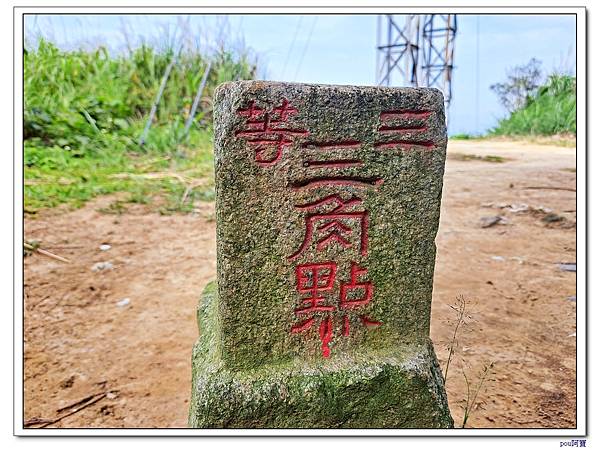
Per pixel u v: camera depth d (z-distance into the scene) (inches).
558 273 25.4
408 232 12.4
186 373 18.1
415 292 12.8
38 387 17.1
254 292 12.0
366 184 12.0
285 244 11.9
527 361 18.2
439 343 19.4
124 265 25.7
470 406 15.9
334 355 12.6
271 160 11.4
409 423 12.6
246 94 11.0
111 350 19.2
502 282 24.6
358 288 12.5
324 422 12.2
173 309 22.1
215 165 11.5
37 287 23.0
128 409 16.3
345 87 11.5
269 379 12.1
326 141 11.5
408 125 11.8
